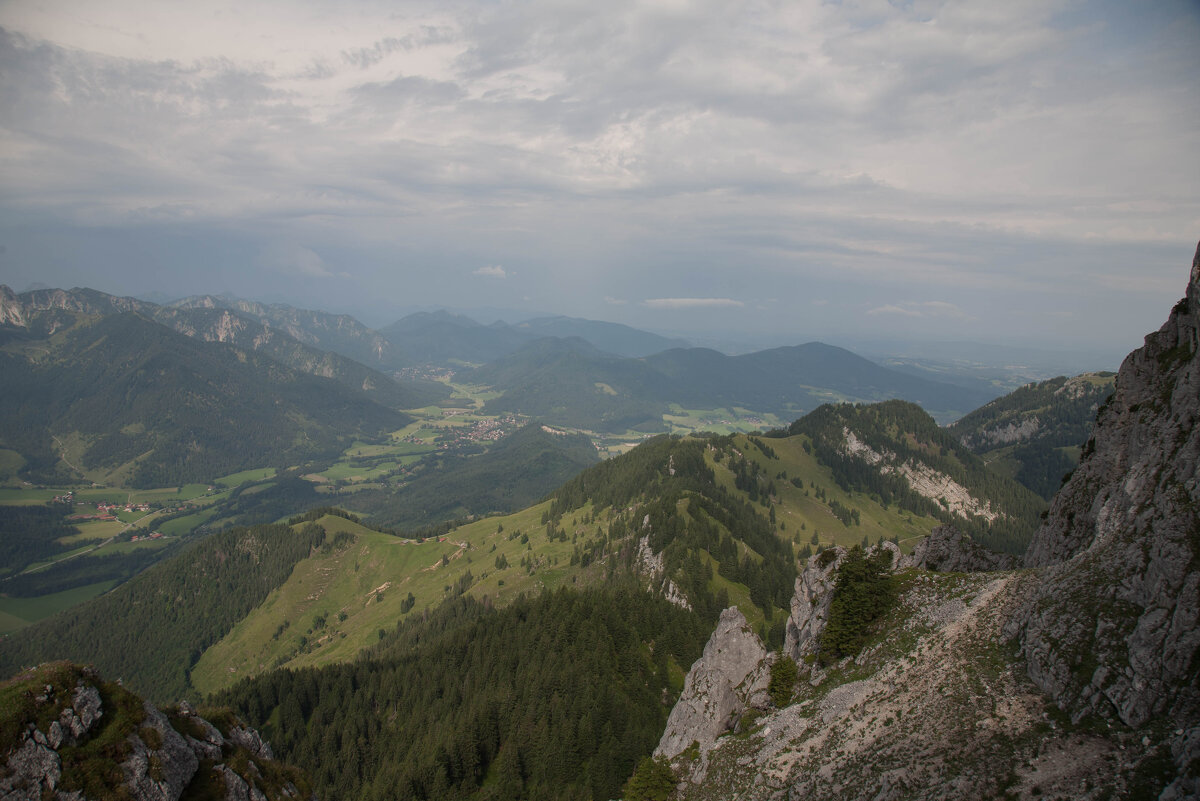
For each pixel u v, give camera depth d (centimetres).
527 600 18750
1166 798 3916
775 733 7300
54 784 4481
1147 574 5056
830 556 9269
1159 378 7294
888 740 5919
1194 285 7088
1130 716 4581
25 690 4691
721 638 9256
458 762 12419
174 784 5091
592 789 11062
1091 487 7688
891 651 7062
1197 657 4422
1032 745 4931
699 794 7444
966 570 9306
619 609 16762
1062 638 5384
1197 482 5191
